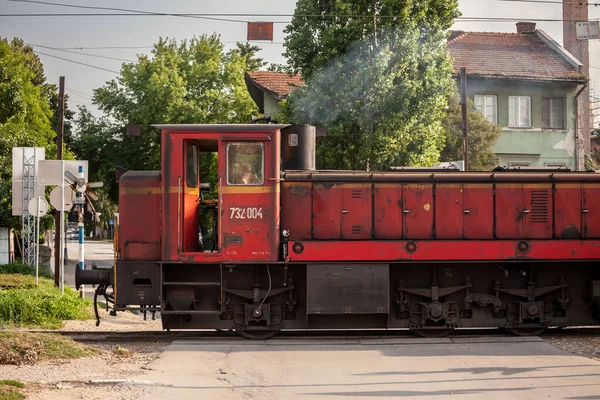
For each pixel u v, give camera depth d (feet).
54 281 73.00
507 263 42.63
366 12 72.23
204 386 28.78
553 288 42.55
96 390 27.78
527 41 115.65
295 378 30.30
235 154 40.29
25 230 96.99
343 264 40.45
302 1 73.10
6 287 62.03
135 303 40.45
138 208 41.42
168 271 40.75
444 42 74.49
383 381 29.55
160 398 26.66
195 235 41.65
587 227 43.55
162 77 129.39
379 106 70.13
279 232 40.78
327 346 38.14
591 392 27.20
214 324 41.34
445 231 42.88
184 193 40.09
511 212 43.27
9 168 94.17
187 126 40.04
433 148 73.97
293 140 43.70
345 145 72.95
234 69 136.15
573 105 106.42
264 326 40.96
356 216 42.47
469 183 43.19
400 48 70.59
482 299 41.75
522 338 40.57
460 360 33.94
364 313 40.47
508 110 104.47
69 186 62.08
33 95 120.67
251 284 41.50
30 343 35.60
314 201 42.27
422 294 41.65
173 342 39.37
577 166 106.22
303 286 41.86
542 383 28.81
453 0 73.00
